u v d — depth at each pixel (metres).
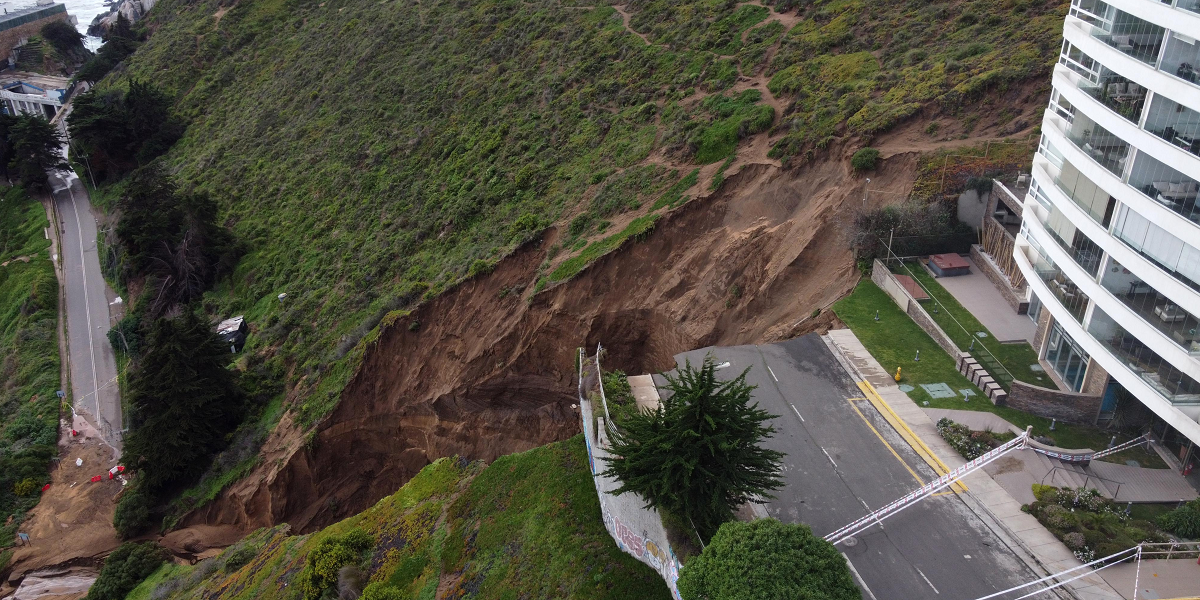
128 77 113.00
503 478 34.69
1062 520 26.27
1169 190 26.09
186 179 88.06
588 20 75.56
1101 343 29.97
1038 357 35.28
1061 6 52.97
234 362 58.62
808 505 27.70
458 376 48.31
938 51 53.12
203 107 102.50
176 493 51.75
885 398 33.34
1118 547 25.19
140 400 52.09
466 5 88.81
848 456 30.08
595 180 54.94
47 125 105.81
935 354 36.03
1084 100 30.44
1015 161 42.09
